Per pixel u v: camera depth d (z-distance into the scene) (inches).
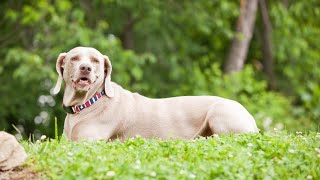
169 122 320.8
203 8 764.0
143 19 733.9
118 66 648.4
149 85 735.7
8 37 719.1
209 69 773.3
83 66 302.7
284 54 829.8
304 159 259.9
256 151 265.7
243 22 762.8
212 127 317.4
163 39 756.6
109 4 735.7
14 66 716.7
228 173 237.8
